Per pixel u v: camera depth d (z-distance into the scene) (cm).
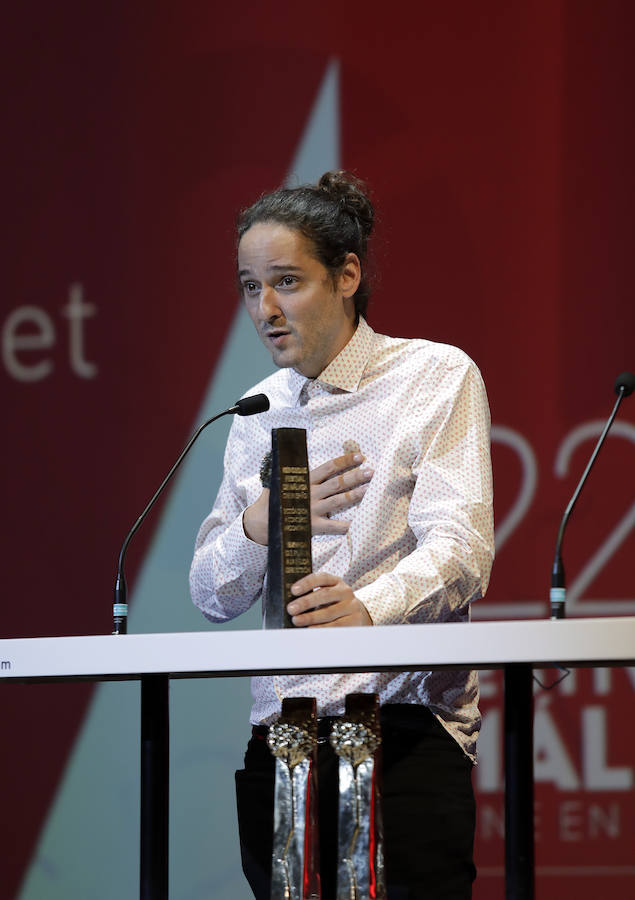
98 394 1355
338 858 560
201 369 1341
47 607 1342
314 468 754
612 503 1253
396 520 735
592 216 1278
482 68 1305
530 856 559
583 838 1239
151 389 1346
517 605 1258
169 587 1327
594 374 1268
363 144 1320
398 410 749
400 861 657
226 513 816
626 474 1253
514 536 1266
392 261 1302
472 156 1301
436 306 1293
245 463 808
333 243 746
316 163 1329
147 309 1353
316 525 738
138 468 1343
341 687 706
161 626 1323
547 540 1260
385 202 1309
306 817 566
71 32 1385
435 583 641
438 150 1305
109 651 541
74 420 1357
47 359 1366
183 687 1318
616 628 496
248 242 739
